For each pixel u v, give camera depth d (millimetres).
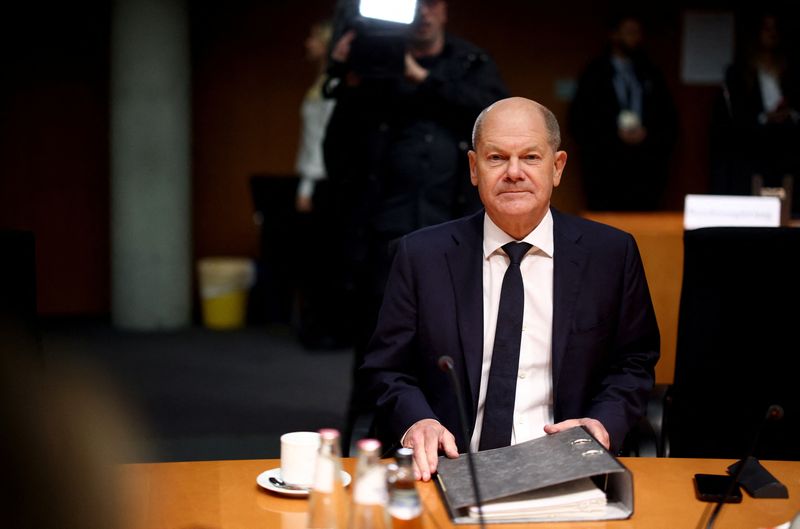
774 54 6883
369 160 3568
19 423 799
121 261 7387
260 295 7766
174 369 6055
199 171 7938
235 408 5098
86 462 794
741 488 1639
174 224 7395
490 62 3629
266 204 6766
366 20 3396
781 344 2215
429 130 3529
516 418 2049
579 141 7445
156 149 7273
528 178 1999
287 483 1604
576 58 8086
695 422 2246
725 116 6621
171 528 1457
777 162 4566
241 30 7891
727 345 2232
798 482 1698
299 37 7938
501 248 2092
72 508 782
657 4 8016
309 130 6438
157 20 7191
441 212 3545
